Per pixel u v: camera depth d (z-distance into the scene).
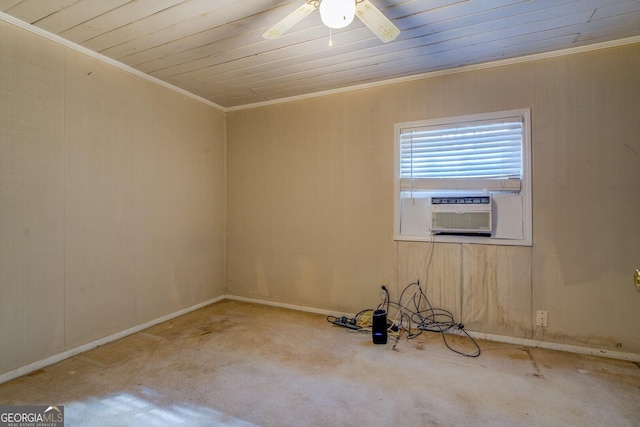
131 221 2.98
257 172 3.92
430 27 2.27
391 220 3.23
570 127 2.60
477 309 2.90
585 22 2.20
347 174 3.43
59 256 2.45
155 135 3.21
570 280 2.61
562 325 2.63
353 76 3.13
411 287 3.15
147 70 3.00
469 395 2.01
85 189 2.62
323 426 1.73
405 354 2.57
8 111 2.17
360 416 1.81
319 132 3.56
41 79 2.33
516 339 2.77
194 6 2.04
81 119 2.59
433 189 3.06
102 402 1.93
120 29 2.31
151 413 1.83
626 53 2.45
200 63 2.85
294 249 3.71
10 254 2.18
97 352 2.59
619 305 2.49
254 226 3.95
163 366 2.37
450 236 2.99
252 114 3.94
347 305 3.44
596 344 2.54
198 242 3.72
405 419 1.79
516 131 2.78
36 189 2.31
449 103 2.99
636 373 2.26
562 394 2.02
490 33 2.35
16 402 1.92
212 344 2.76
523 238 2.74
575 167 2.59
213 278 3.94
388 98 3.23
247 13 2.12
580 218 2.58
